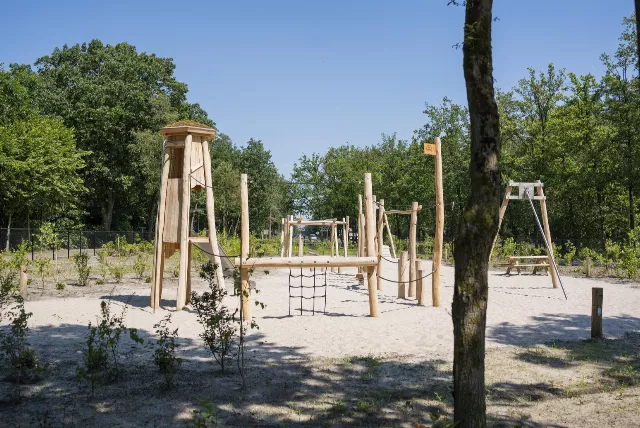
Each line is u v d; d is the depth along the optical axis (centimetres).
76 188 4038
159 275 1223
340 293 1576
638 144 2966
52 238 3008
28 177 3531
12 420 530
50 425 516
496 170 431
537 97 3628
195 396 609
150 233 4881
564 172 3388
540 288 1672
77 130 4425
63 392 621
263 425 523
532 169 3656
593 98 3222
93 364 653
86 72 4725
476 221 427
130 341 902
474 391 423
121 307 1244
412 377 690
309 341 907
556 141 3400
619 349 851
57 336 936
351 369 728
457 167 4400
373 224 1150
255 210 6462
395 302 1376
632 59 2970
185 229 1220
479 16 436
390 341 908
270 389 638
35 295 1430
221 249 1379
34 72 4491
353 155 5856
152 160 4328
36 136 3669
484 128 432
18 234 3559
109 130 4469
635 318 1137
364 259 1123
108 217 4875
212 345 726
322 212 5931
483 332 429
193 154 1248
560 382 673
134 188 4725
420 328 1019
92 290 1567
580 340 921
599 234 3978
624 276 1989
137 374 697
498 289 1648
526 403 597
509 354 818
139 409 565
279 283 1850
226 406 577
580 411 574
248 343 892
